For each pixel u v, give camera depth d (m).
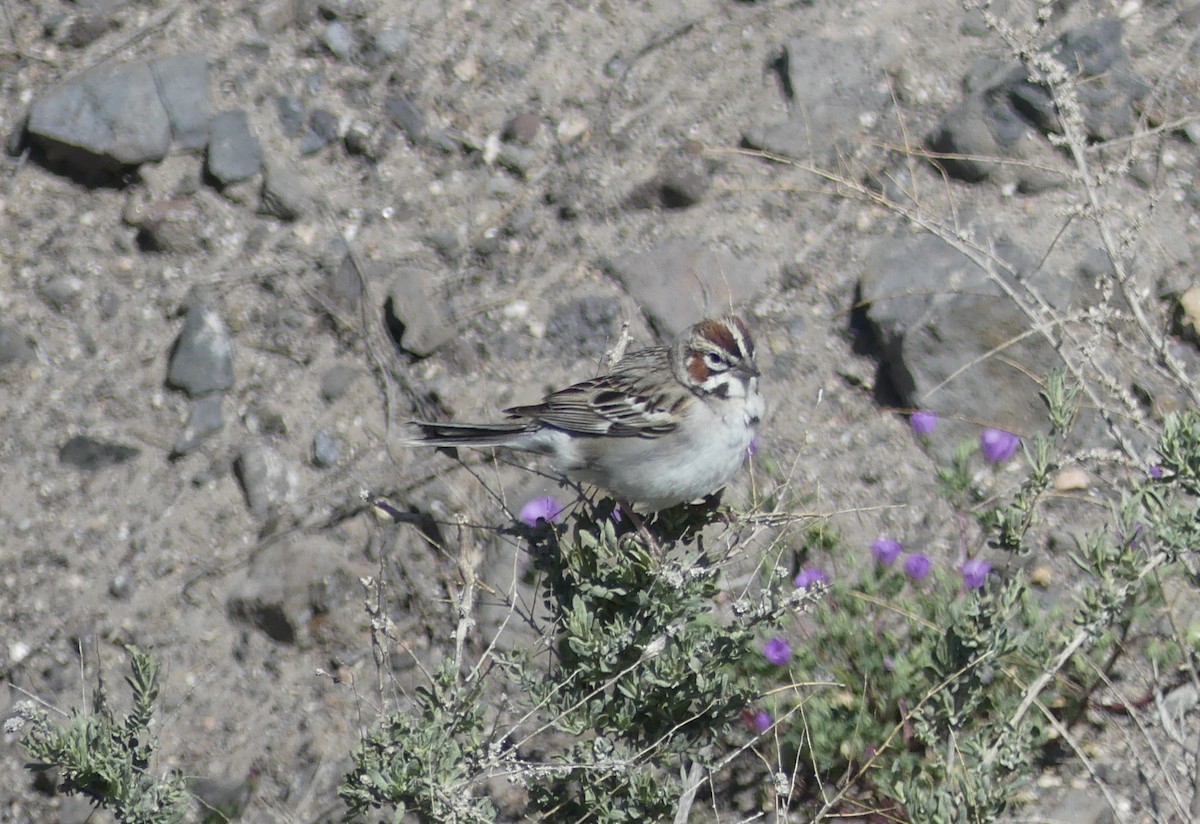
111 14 13.45
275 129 12.88
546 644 9.41
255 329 11.98
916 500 10.88
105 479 11.34
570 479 9.79
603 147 12.91
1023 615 9.11
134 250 12.39
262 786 10.14
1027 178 12.20
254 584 10.80
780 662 9.18
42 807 10.16
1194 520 8.11
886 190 12.42
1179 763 9.01
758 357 11.75
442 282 12.25
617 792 8.36
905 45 13.16
